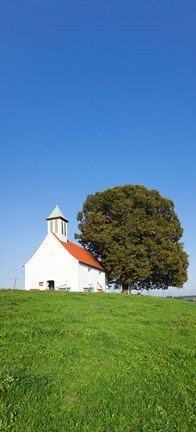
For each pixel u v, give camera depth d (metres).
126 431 7.23
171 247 56.16
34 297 25.89
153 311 22.98
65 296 28.62
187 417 7.98
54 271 52.44
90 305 22.53
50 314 17.06
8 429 6.95
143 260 54.88
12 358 10.17
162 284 59.75
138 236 56.22
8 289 34.12
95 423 7.37
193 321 19.14
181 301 35.59
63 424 7.24
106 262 58.06
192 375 10.34
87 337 12.83
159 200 60.47
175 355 12.05
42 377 9.02
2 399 7.87
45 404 7.89
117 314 19.28
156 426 7.49
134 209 58.62
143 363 10.95
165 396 8.84
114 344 12.30
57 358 10.49
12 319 15.24
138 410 8.05
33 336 12.42
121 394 8.70
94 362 10.53
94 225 58.97
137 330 15.37
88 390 8.75
